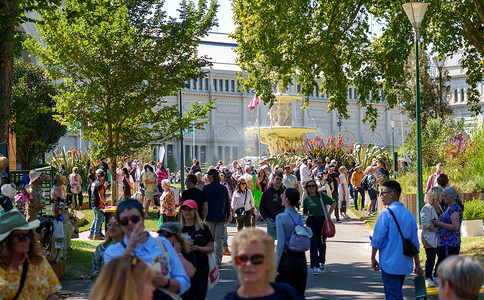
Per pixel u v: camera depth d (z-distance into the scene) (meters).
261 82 19.88
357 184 27.23
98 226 18.31
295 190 8.59
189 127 24.03
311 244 12.45
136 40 21.42
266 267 4.13
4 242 5.03
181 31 21.73
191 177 12.33
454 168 25.19
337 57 21.25
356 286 11.13
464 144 27.36
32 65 35.69
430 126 31.39
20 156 33.62
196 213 8.02
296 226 8.38
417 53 16.03
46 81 34.91
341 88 21.20
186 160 87.56
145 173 24.09
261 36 19.20
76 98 21.70
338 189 23.86
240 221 16.42
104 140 23.66
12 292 5.04
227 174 21.48
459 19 19.25
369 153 37.88
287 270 8.38
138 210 5.16
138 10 21.88
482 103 82.56
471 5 18.25
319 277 12.12
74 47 20.53
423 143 30.25
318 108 96.50
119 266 3.61
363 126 99.44
